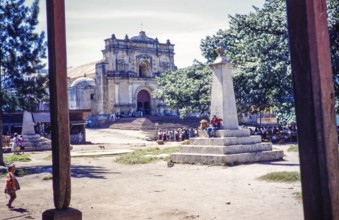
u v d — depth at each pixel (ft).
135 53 211.41
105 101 201.05
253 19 86.79
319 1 8.04
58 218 12.35
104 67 202.08
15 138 96.22
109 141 137.69
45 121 133.80
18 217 26.61
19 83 62.90
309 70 7.78
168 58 223.10
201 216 24.76
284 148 78.07
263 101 96.99
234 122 57.16
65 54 13.10
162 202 29.86
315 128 7.68
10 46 62.34
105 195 34.01
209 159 53.16
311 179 7.77
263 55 84.23
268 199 28.96
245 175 42.09
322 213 7.58
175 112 214.90
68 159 12.96
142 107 213.25
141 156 71.05
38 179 47.37
